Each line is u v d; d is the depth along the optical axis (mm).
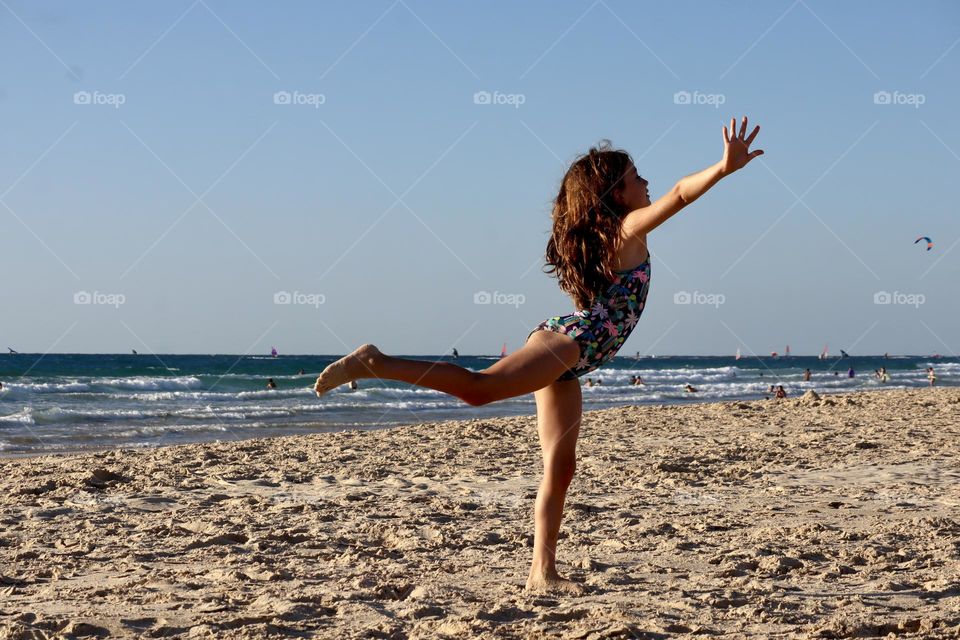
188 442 16094
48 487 7973
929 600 4125
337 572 4680
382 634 3426
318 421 21016
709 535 5953
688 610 3879
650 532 6008
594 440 12914
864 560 5098
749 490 8203
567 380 4043
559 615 3689
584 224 3672
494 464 10289
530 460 10734
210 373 52844
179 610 3762
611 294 3658
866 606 3965
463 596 4082
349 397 30750
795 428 14781
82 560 4969
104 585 4312
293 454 11242
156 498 7383
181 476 8969
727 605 3996
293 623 3557
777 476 9211
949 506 7184
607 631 3381
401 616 3721
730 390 40062
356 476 9109
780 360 116188
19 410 22953
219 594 4070
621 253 3664
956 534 5945
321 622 3598
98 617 3629
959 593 4273
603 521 6473
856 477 9062
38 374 46562
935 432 13844
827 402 19922
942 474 9242
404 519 6480
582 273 3646
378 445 12508
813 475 9250
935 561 5059
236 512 6785
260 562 4953
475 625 3504
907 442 12375
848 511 6969
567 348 3562
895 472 9406
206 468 9742
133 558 5008
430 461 10562
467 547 5449
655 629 3521
